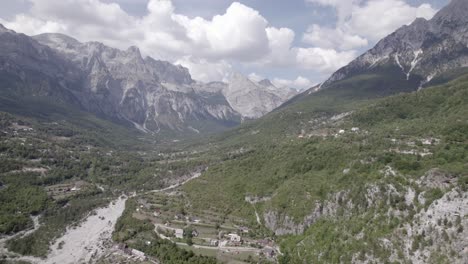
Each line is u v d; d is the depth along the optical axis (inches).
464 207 6579.7
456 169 7347.4
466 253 6161.4
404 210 7455.7
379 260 7017.7
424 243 6702.8
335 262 7573.8
